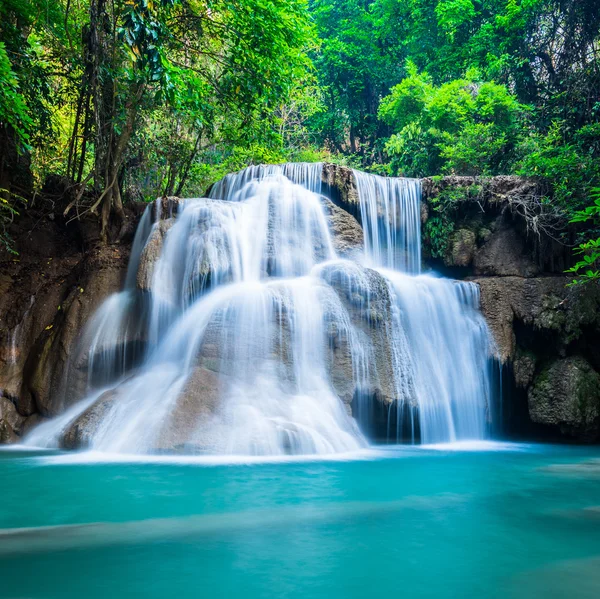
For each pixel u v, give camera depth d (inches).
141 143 690.2
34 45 640.4
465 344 480.1
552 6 809.5
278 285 403.5
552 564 139.1
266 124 672.4
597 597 117.3
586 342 504.1
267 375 361.4
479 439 469.4
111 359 437.4
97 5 530.9
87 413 362.9
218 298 417.4
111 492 217.0
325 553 146.1
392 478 256.5
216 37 642.2
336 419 357.7
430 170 858.8
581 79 730.8
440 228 591.2
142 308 451.2
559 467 309.9
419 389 420.5
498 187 579.5
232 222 483.8
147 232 515.2
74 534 160.9
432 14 1091.3
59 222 613.3
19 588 120.3
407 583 125.3
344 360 386.0
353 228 538.0
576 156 555.2
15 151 601.3
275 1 616.7
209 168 872.9
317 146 1266.0
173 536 159.5
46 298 508.4
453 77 1045.2
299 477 252.1
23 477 245.6
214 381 352.2
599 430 474.6
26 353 480.1
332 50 1248.8
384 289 428.8
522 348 512.4
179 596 116.5
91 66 555.8
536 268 552.4
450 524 176.7
